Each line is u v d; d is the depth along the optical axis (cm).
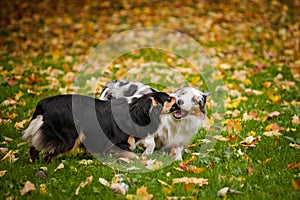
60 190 521
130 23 1511
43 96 888
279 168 574
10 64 1120
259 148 643
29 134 594
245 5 1684
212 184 522
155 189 523
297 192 505
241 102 858
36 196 506
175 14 1592
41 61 1162
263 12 1623
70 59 1177
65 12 1647
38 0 1761
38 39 1385
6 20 1577
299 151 631
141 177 556
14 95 894
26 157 622
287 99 872
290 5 1719
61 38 1391
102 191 520
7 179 550
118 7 1686
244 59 1184
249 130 714
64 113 595
